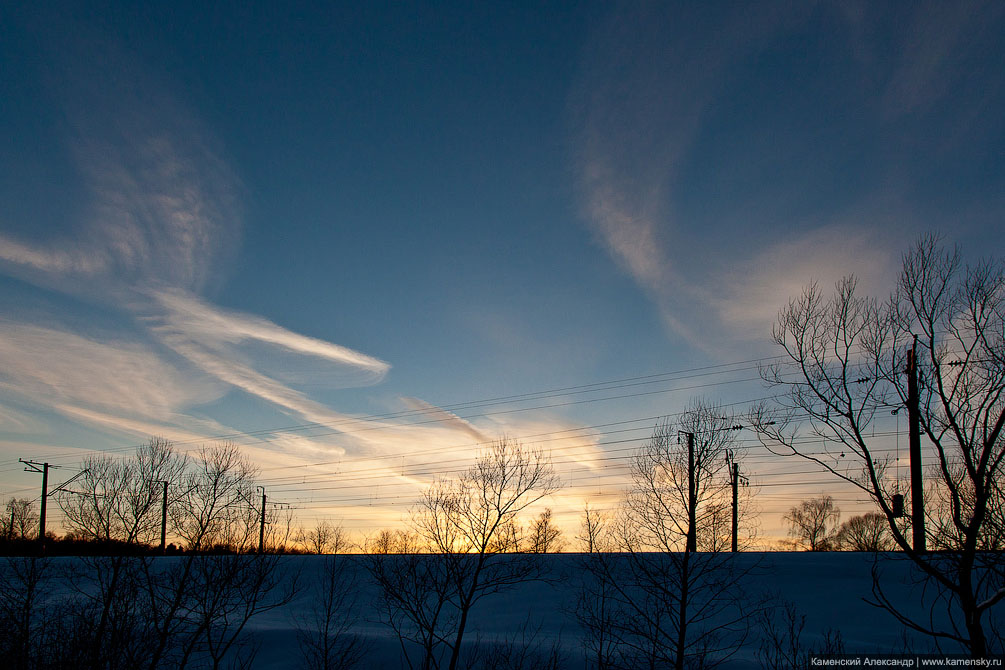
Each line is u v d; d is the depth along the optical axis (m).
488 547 19.61
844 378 9.36
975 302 8.88
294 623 24.55
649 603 22.14
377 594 26.97
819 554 27.08
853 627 19.94
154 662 17.91
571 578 26.19
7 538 27.55
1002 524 8.48
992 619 19.34
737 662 17.47
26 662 18.12
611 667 18.05
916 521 11.62
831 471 9.27
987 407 8.52
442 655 20.89
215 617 19.12
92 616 18.20
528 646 20.50
